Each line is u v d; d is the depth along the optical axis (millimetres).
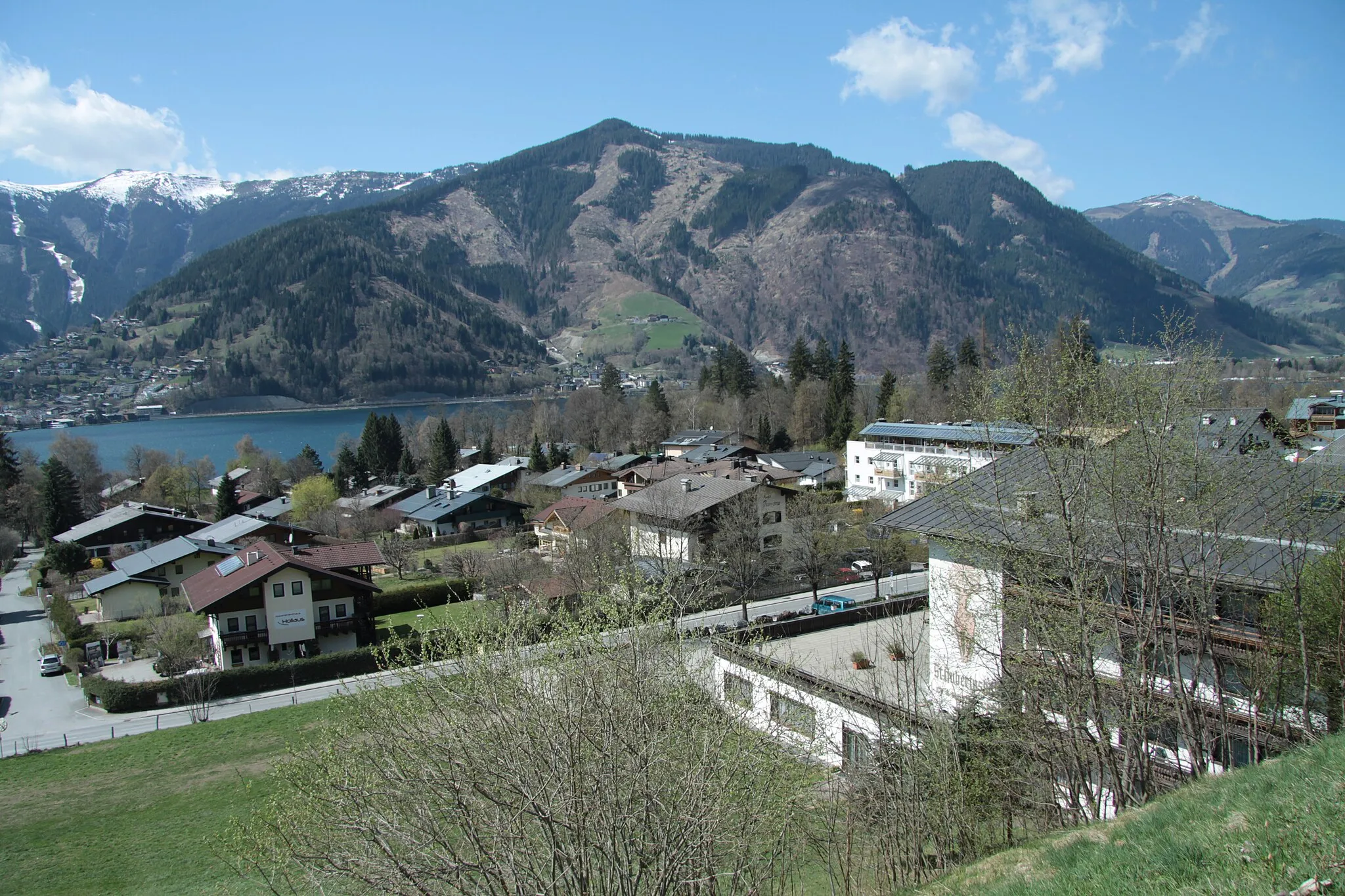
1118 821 12031
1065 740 15523
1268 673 16094
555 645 15664
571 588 43312
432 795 11055
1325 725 15609
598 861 10844
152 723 37969
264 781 30078
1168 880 9078
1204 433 16500
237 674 41375
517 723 10969
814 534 52250
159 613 57656
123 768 32344
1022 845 13320
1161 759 17656
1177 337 16438
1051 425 16188
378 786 11695
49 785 31000
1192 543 16812
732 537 51562
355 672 43375
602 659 13344
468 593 53562
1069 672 15531
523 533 72000
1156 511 14984
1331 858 8336
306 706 38500
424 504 88812
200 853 25047
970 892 11281
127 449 177125
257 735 35156
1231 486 15766
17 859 25266
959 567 21391
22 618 61938
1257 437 18797
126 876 23891
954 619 21516
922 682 22969
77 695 42938
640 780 10602
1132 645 17797
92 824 27594
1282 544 17047
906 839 15312
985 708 17438
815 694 22250
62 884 23625
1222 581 16844
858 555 59281
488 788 10398
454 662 17219
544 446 136500
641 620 17594
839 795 17594
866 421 112000
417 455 132750
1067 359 16016
